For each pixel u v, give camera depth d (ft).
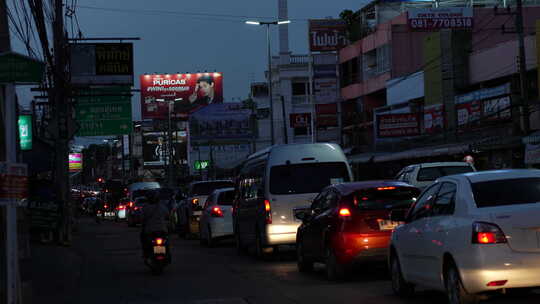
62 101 91.25
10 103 29.66
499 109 120.26
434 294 38.27
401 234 37.22
